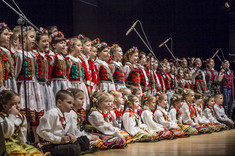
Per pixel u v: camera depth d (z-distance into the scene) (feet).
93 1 26.35
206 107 21.99
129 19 29.76
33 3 21.89
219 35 33.83
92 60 16.44
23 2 21.21
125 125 15.39
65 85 13.66
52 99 13.15
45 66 13.07
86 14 25.54
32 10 21.90
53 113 10.62
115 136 13.38
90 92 14.83
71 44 14.65
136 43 30.37
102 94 13.61
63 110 10.91
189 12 33.06
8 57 11.96
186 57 33.19
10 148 9.46
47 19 22.63
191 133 18.25
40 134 10.49
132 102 15.58
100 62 16.37
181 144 14.19
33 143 12.42
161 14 32.04
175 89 22.86
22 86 12.30
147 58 21.39
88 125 13.57
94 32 26.48
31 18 21.93
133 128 15.37
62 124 10.85
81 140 11.16
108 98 13.60
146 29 31.37
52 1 22.79
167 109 21.24
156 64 21.49
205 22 33.86
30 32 12.76
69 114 11.52
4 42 12.10
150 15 31.42
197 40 33.73
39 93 12.59
